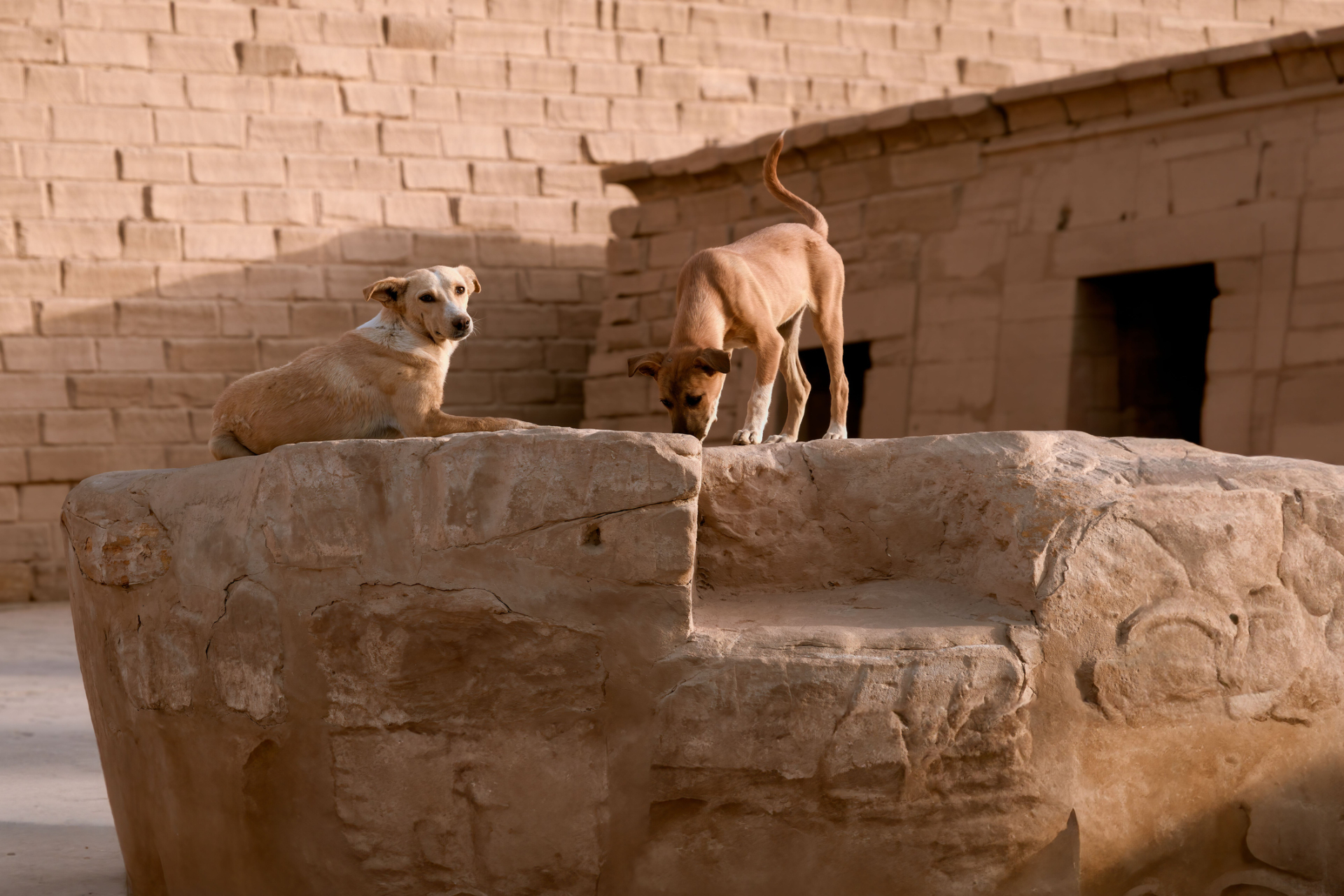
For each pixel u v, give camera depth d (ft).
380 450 12.80
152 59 49.01
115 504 14.35
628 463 12.35
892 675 12.31
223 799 13.60
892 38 57.88
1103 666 12.74
